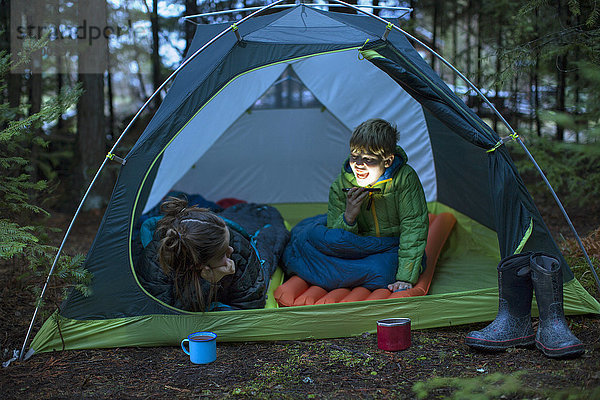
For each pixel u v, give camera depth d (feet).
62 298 11.59
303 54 9.78
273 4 9.83
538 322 9.23
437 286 11.68
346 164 11.97
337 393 7.29
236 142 18.66
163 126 9.34
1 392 7.55
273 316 9.43
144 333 9.28
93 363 8.63
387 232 11.71
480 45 21.76
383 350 8.78
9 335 9.80
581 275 11.55
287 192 19.15
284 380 7.78
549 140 17.80
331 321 9.51
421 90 9.50
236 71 9.73
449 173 15.21
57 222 19.79
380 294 10.36
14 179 10.42
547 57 13.76
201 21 24.89
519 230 9.49
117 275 9.26
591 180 16.90
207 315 9.36
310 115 18.40
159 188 15.62
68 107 11.09
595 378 6.94
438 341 9.12
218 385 7.68
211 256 8.73
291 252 12.44
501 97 22.25
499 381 7.18
